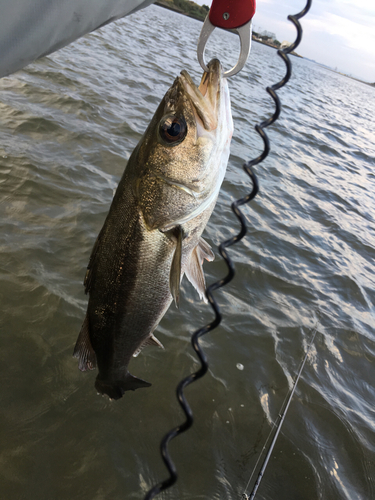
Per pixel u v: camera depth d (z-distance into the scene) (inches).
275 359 41.3
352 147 158.7
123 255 16.9
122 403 33.3
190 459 30.6
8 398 31.4
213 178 15.9
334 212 86.4
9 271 41.2
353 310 54.3
